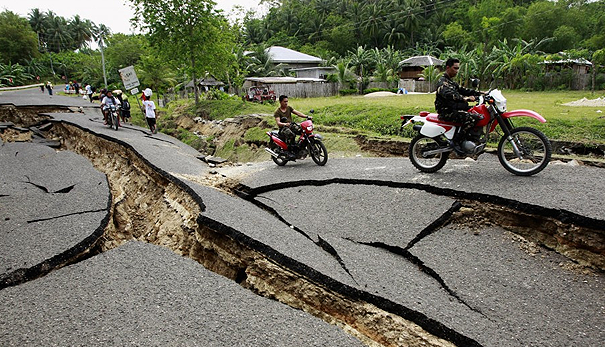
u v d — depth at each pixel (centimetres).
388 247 466
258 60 3794
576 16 4356
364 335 356
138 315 333
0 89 4431
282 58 4253
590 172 582
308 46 5509
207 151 1602
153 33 2120
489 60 3450
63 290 372
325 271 401
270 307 354
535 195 481
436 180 593
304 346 301
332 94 3344
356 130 1305
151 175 920
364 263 429
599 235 405
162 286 381
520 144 572
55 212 587
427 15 6225
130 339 302
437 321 331
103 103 1502
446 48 4562
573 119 1062
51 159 1018
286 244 459
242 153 1433
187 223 621
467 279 396
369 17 5778
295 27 6444
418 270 425
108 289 374
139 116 2255
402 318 349
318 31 6153
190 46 2114
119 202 831
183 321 326
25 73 5875
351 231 509
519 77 3262
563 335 322
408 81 3644
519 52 3178
